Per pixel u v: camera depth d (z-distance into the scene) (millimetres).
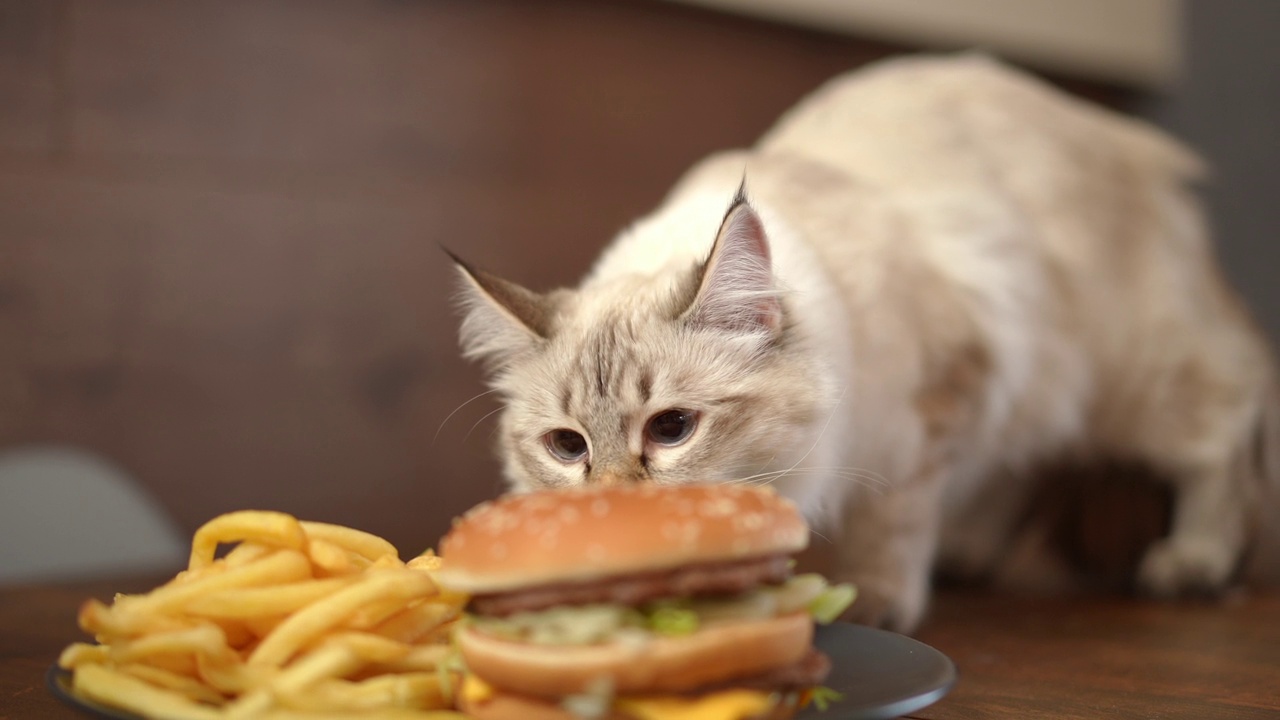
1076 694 572
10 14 1000
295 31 1127
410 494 1212
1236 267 1722
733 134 1373
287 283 1138
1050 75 1579
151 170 1068
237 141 1107
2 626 688
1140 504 995
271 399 1135
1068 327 918
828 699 470
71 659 495
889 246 812
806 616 478
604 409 670
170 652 480
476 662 465
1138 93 1670
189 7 1077
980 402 849
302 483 1151
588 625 448
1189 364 947
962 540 974
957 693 574
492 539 471
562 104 1270
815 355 709
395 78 1179
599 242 1300
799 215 786
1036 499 990
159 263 1075
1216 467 936
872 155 900
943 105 948
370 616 508
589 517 463
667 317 682
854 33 1410
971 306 844
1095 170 968
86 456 926
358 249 1173
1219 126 1725
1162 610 814
